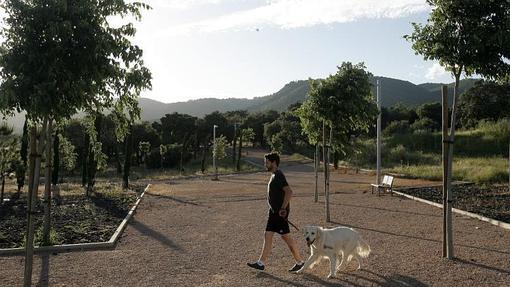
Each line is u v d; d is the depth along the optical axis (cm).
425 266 834
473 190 2173
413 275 777
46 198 1100
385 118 8612
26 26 608
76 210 1758
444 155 899
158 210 1767
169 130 8188
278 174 823
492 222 1287
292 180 3334
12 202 2072
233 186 2986
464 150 4838
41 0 630
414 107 9738
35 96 594
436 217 1432
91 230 1280
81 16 651
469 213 1440
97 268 867
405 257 905
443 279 751
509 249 961
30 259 672
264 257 821
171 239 1153
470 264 843
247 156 7519
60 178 3906
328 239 779
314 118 1555
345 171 4197
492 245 1003
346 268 832
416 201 1862
